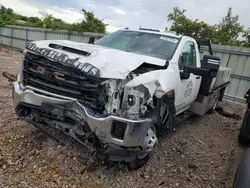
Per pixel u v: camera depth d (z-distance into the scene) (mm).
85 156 3254
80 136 2750
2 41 23562
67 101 2682
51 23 20109
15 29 21531
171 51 3900
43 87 2867
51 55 2734
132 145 2686
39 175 2787
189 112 5406
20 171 2812
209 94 5379
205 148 4352
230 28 21156
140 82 2695
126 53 3156
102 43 4402
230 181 3355
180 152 3992
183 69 3754
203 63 3441
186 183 3123
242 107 8938
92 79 2531
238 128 5867
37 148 3311
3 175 2701
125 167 3207
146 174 3162
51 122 2908
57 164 3029
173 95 3455
